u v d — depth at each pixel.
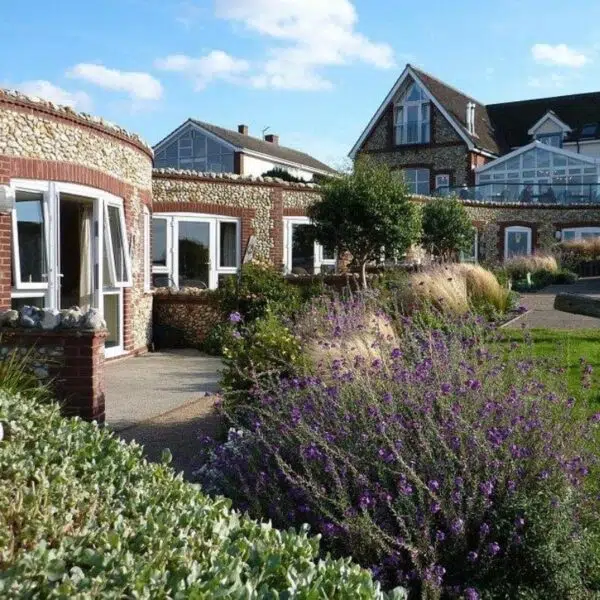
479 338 6.82
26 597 1.85
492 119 41.94
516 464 3.79
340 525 3.57
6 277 8.88
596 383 7.14
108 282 11.55
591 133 38.22
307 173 43.00
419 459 3.95
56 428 3.91
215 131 38.78
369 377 4.88
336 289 14.64
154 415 7.46
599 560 3.74
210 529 2.53
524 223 31.45
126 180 12.36
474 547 3.63
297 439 4.43
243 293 13.30
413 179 38.44
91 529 2.38
